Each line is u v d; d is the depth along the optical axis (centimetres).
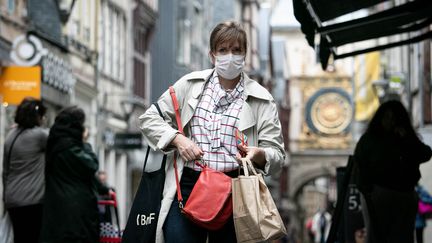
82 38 4262
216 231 861
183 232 849
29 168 1479
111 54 4991
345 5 1330
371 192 1363
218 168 864
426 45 3712
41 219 1492
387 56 5816
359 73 6575
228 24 866
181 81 896
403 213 1374
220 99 878
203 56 7444
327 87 13375
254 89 885
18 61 2719
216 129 870
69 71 3778
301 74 13475
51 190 1430
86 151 1438
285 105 13150
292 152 13588
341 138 13512
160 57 6206
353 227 1609
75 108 1437
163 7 6253
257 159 855
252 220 816
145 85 5953
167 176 877
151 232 863
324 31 1384
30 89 2614
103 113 4719
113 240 1554
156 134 873
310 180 13725
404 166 1366
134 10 5500
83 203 1427
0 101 2612
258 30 10400
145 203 872
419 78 3888
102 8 4788
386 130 1373
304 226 16475
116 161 5081
